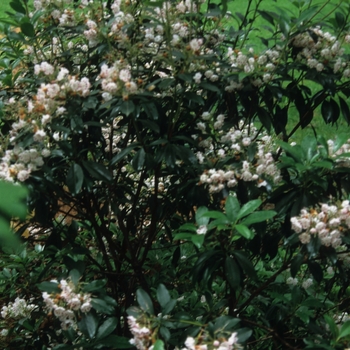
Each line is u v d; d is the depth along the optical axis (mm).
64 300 1915
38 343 2670
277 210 2129
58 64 2615
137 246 2779
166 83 2146
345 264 2365
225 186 2184
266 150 2383
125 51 2471
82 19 2486
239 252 2014
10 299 3197
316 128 5273
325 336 2088
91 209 2533
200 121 2518
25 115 2062
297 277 2906
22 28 2350
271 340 2617
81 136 2463
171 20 2332
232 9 7336
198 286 2793
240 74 2238
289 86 2578
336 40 2475
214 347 1699
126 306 2623
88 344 1959
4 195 863
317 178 2041
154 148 2447
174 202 2555
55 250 2611
